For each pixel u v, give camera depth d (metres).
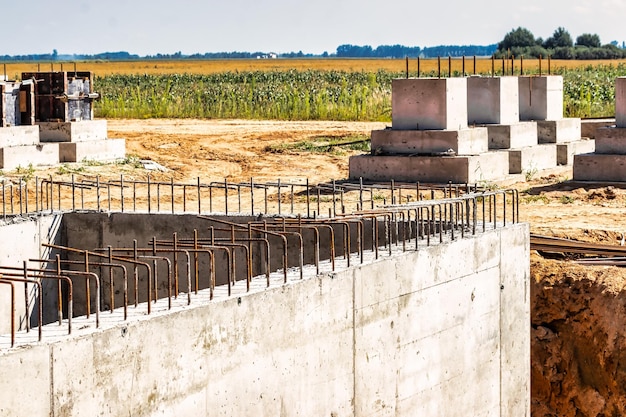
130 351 11.45
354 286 14.10
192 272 18.00
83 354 11.03
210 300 12.51
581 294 20.16
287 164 37.44
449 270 15.76
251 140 43.62
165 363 11.79
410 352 15.09
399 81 31.61
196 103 59.59
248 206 28.12
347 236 14.76
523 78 37.12
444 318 15.70
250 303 12.70
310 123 51.62
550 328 20.30
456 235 16.58
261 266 17.73
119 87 82.31
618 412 19.31
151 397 11.66
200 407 12.19
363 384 14.34
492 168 31.50
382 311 14.58
